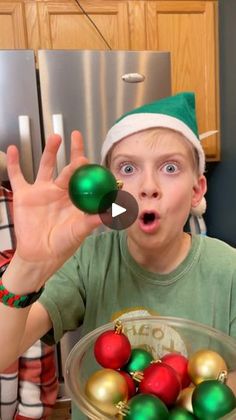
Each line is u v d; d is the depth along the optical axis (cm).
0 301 41
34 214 40
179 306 56
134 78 156
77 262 60
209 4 188
